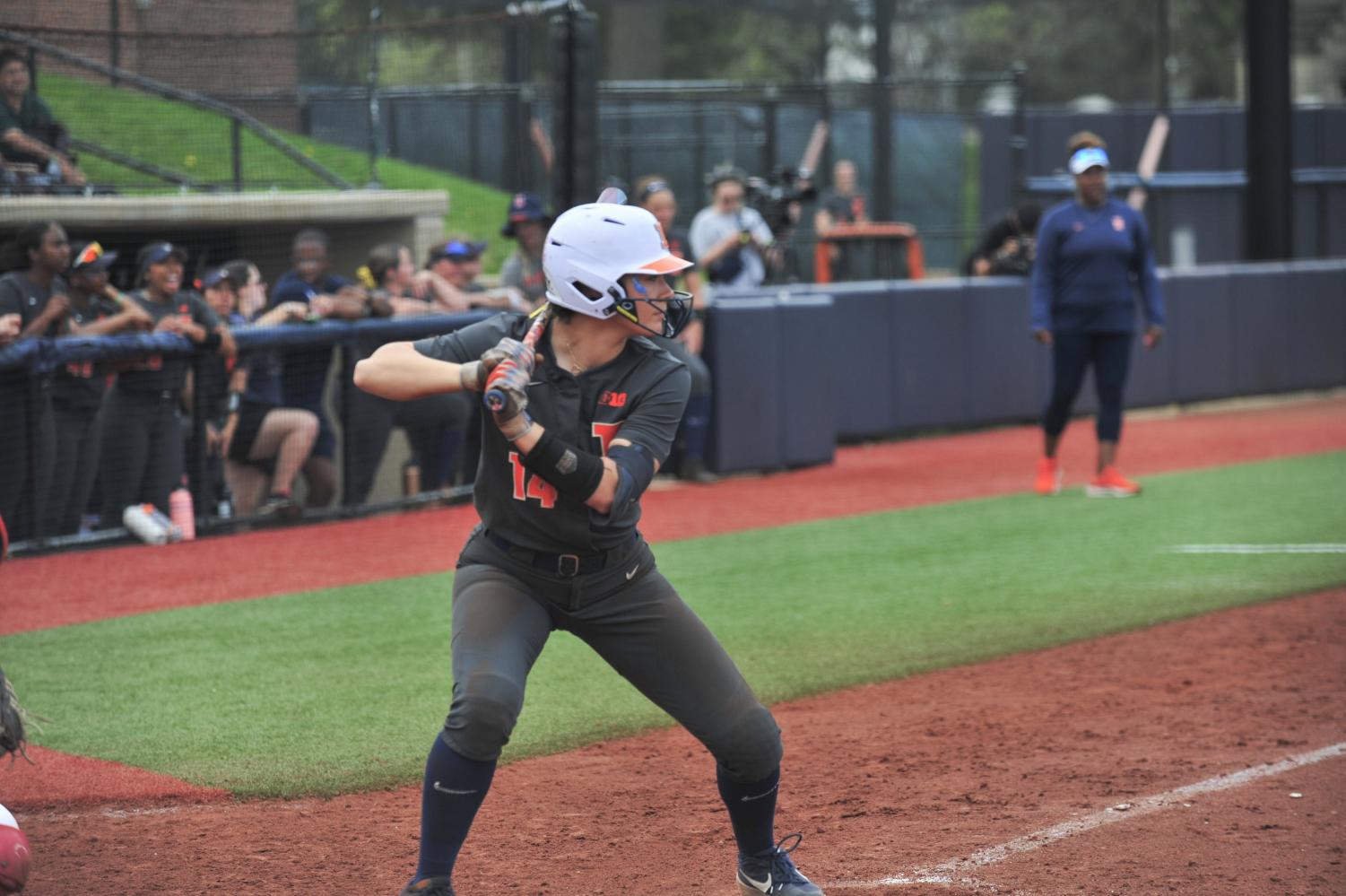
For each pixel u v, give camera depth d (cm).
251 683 2400
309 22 5134
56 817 1777
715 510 4147
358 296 3991
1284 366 6975
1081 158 3994
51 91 4897
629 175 7531
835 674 2453
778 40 13388
